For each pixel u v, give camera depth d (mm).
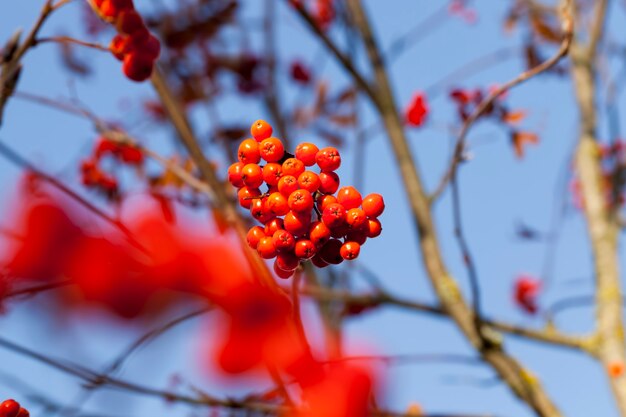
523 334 1140
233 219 791
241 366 720
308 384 757
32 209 678
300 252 695
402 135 1179
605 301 1166
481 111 921
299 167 699
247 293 708
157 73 916
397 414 856
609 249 1242
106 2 757
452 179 937
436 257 1099
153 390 818
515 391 985
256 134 711
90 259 674
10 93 781
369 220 705
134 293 678
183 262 688
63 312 676
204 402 834
